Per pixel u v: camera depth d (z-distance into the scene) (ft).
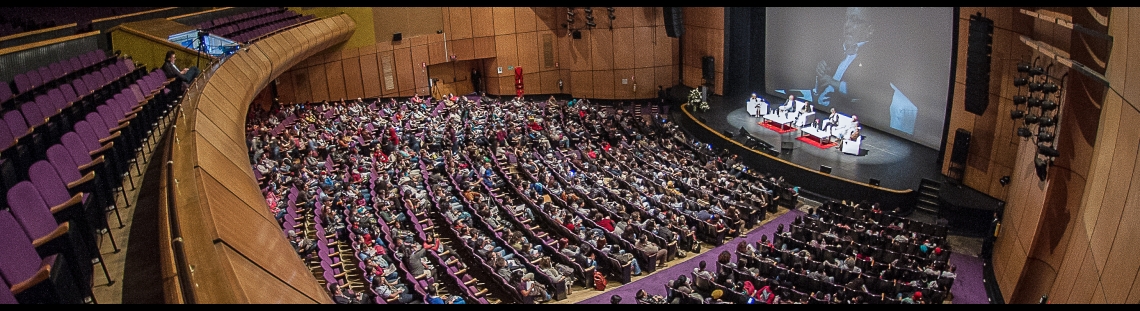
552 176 55.36
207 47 52.29
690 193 55.01
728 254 42.24
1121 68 30.14
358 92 84.74
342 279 36.11
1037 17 41.06
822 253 44.09
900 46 65.92
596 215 47.67
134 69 41.57
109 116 28.68
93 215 18.84
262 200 26.27
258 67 52.03
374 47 84.64
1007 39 48.91
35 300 13.24
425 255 40.01
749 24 81.87
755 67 84.53
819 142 68.54
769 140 69.67
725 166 63.00
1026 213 41.78
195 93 34.71
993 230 47.88
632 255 43.88
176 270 13.78
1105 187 31.09
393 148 59.82
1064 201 37.47
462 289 36.70
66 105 29.71
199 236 17.16
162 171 20.92
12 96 28.45
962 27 53.31
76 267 15.29
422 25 87.35
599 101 93.20
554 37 92.38
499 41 91.25
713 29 84.17
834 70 74.43
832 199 58.85
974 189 55.06
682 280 38.86
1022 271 39.50
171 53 42.09
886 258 44.37
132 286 16.05
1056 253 37.14
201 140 26.35
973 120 54.03
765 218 55.42
